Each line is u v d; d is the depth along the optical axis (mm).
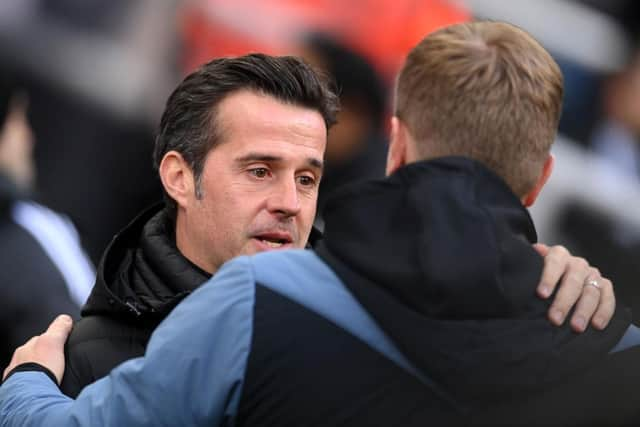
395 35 12273
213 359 4105
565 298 4094
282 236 5406
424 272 3881
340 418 3979
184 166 5520
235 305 4105
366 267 4031
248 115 5395
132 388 4215
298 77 5492
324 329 4043
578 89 13266
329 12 12203
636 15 13125
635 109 13258
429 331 3910
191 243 5504
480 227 3934
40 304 7770
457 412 3959
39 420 4484
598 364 4141
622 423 4086
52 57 11992
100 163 12180
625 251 13242
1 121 8734
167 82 12219
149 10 12180
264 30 12195
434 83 4188
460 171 4047
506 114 4125
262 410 4027
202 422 4105
